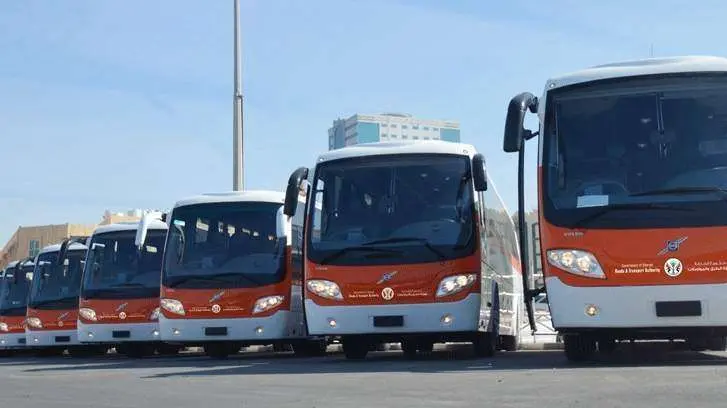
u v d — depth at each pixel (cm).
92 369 1388
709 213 945
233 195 1716
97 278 2050
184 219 1703
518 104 1023
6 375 1262
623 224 964
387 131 13050
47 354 2541
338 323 1255
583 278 970
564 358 1259
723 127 982
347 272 1261
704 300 934
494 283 1437
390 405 688
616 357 1184
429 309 1232
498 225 1550
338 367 1167
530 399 691
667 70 1016
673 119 995
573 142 1017
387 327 1239
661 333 990
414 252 1248
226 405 735
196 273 1634
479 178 1273
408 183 1305
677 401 643
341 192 1321
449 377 913
